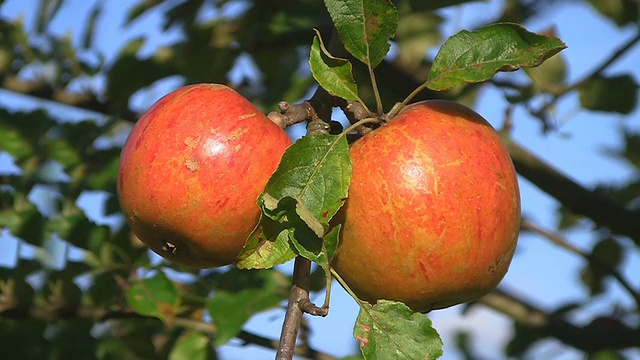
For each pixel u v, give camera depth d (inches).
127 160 37.7
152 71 45.6
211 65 45.3
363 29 37.6
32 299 42.7
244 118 37.5
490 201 37.2
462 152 37.2
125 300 42.8
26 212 42.9
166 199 37.2
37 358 42.8
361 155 37.4
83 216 43.1
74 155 44.4
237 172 37.2
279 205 36.1
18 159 44.3
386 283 37.4
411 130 37.4
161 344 43.8
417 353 36.3
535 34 37.1
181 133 37.3
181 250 38.1
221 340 41.0
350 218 37.2
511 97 45.8
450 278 37.2
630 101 45.7
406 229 36.9
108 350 43.2
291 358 36.2
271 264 36.3
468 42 37.4
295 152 36.5
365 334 36.4
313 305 36.3
